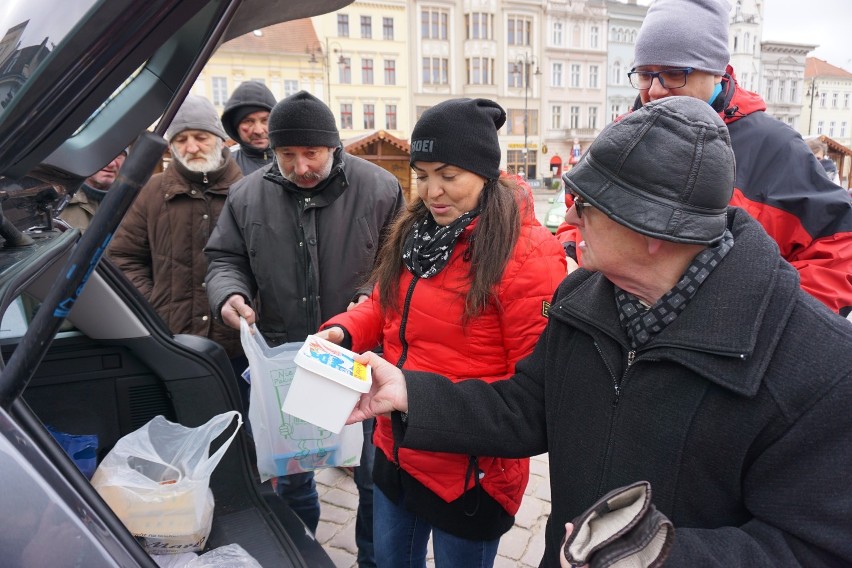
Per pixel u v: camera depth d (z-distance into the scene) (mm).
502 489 1449
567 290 1150
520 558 2398
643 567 664
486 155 1348
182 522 1167
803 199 1750
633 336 938
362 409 1221
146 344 1419
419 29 39500
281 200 2104
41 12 667
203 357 1483
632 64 1985
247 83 3211
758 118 1889
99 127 895
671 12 1832
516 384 1243
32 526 657
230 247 2191
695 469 875
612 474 953
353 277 2133
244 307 1905
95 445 1302
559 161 43500
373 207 2133
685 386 873
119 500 1144
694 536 800
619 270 916
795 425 797
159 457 1244
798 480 796
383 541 1607
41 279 1194
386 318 1580
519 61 42156
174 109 830
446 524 1450
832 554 772
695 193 818
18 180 820
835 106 56031
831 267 1727
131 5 650
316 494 2293
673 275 898
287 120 1896
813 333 823
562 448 1059
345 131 38688
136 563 737
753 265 868
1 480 650
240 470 1452
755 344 824
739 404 832
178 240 2438
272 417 1440
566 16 42812
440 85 40625
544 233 1437
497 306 1355
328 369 1115
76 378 1405
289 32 37188
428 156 1336
